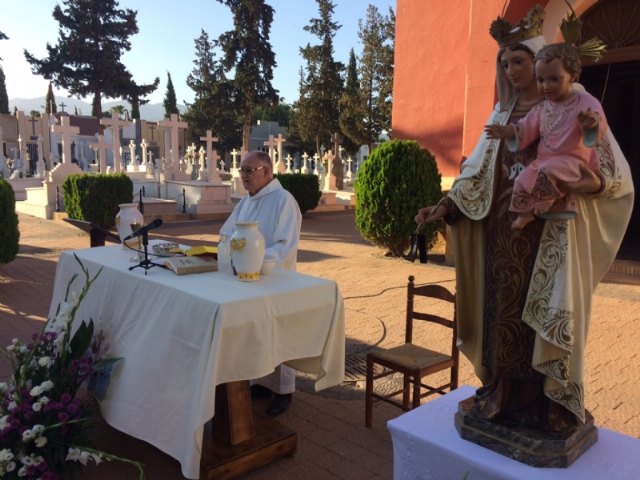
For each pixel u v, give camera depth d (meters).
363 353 5.27
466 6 10.19
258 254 3.28
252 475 3.25
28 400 2.98
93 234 4.74
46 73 42.06
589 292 2.10
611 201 2.11
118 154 17.55
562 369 2.06
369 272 8.95
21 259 9.62
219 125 43.41
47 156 29.94
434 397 4.32
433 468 2.42
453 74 10.52
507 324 2.22
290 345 3.22
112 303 3.54
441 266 9.43
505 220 2.19
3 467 2.80
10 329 5.86
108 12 42.38
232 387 3.24
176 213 16.00
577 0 8.38
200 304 2.88
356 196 10.20
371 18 38.28
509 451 2.25
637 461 2.26
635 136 13.11
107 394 3.30
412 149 9.55
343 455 3.49
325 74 41.22
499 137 2.05
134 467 3.31
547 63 1.90
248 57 39.97
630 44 8.46
